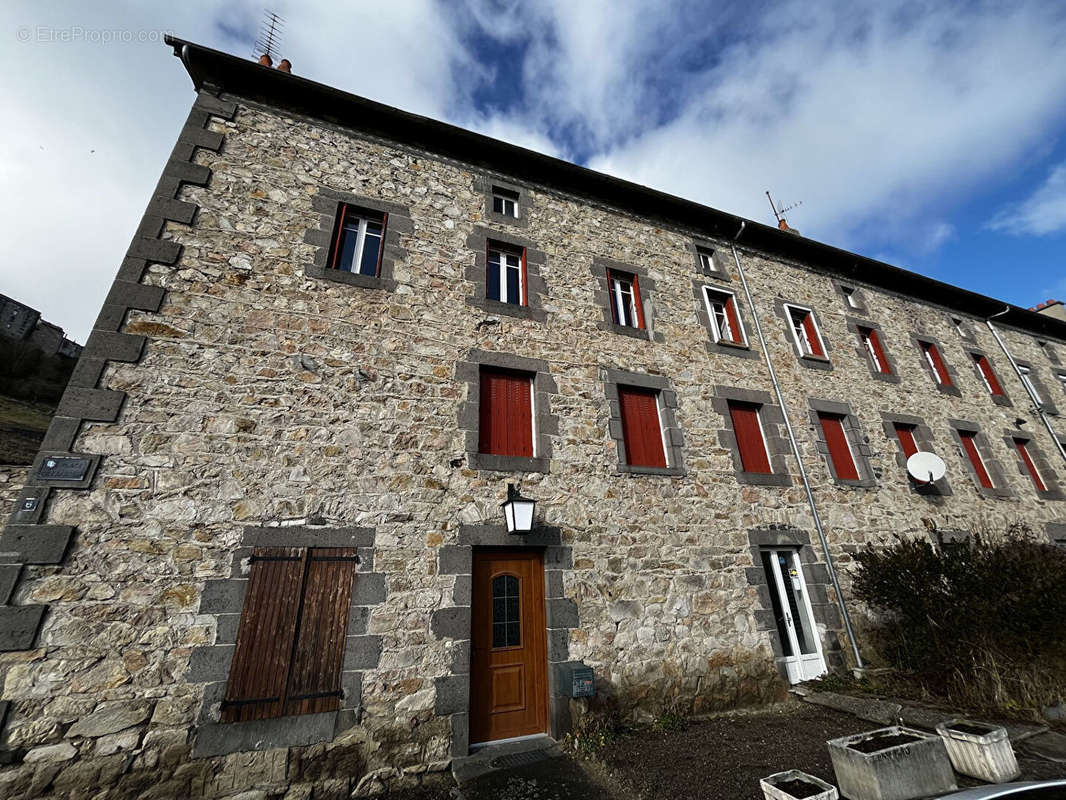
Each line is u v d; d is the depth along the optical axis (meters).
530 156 7.57
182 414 4.49
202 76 6.18
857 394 8.83
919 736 3.45
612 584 5.46
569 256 7.42
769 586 6.55
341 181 6.36
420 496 4.99
